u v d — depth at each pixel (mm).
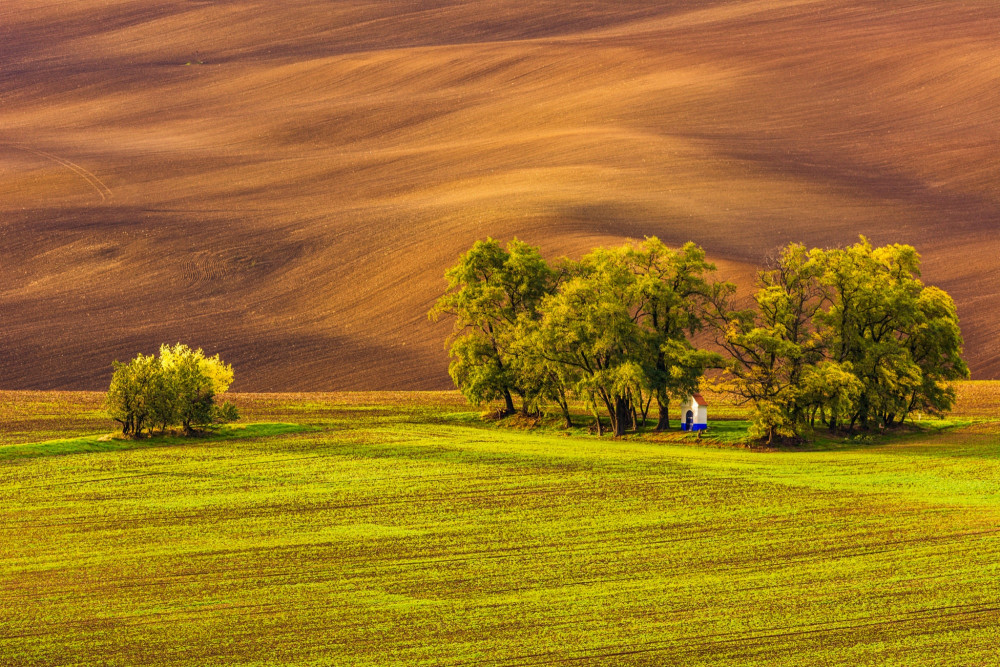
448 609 148500
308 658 130500
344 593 155750
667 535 189875
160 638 136875
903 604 150000
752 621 143500
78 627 140875
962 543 182250
